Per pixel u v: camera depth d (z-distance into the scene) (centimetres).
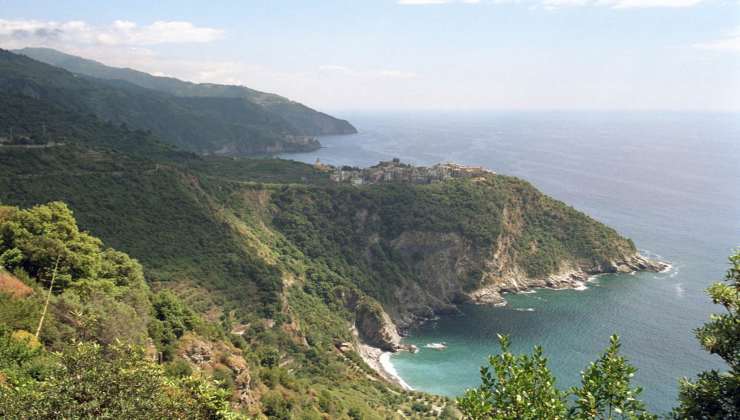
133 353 2078
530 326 12594
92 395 1798
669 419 1656
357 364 10656
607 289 14525
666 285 14288
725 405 1566
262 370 6069
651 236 18312
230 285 10306
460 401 1658
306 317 11594
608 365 1603
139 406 1844
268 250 13088
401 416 8356
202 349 4872
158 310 5441
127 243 9844
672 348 10719
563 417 1541
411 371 11081
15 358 2839
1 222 5062
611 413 1564
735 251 1772
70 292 4372
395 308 14062
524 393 1592
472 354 11819
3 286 3912
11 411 1733
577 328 12219
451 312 14238
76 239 5634
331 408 6469
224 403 2388
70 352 1973
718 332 1673
